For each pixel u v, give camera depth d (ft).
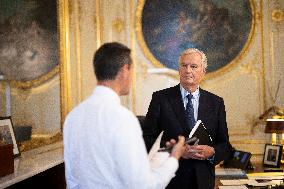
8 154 8.16
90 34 16.03
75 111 5.65
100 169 5.17
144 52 16.26
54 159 10.31
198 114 9.08
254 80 16.21
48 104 13.09
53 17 13.82
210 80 16.20
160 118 9.21
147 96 16.28
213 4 16.19
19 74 11.34
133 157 4.97
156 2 16.24
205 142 8.43
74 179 5.69
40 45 12.78
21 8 11.55
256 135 16.19
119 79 5.51
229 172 12.00
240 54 16.19
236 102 16.22
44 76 12.89
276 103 16.12
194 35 16.20
